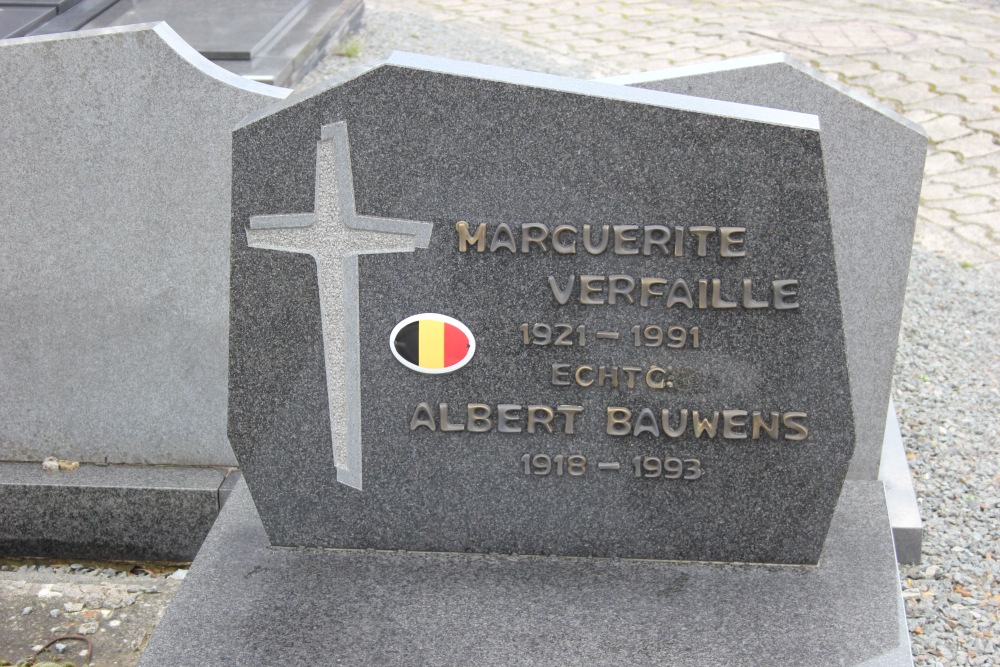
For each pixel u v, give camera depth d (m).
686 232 2.53
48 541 3.51
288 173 2.58
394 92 2.46
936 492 3.54
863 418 3.26
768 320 2.59
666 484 2.77
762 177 2.46
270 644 2.54
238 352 2.76
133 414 3.46
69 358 3.40
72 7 6.73
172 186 3.16
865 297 3.15
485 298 2.63
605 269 2.58
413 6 9.16
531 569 2.82
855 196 3.05
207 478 3.46
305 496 2.88
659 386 2.68
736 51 7.75
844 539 2.90
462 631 2.58
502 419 2.74
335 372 2.74
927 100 6.79
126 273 3.28
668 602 2.67
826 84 2.96
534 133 2.47
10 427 3.50
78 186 3.18
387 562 2.86
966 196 5.73
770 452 2.71
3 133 3.13
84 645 3.08
